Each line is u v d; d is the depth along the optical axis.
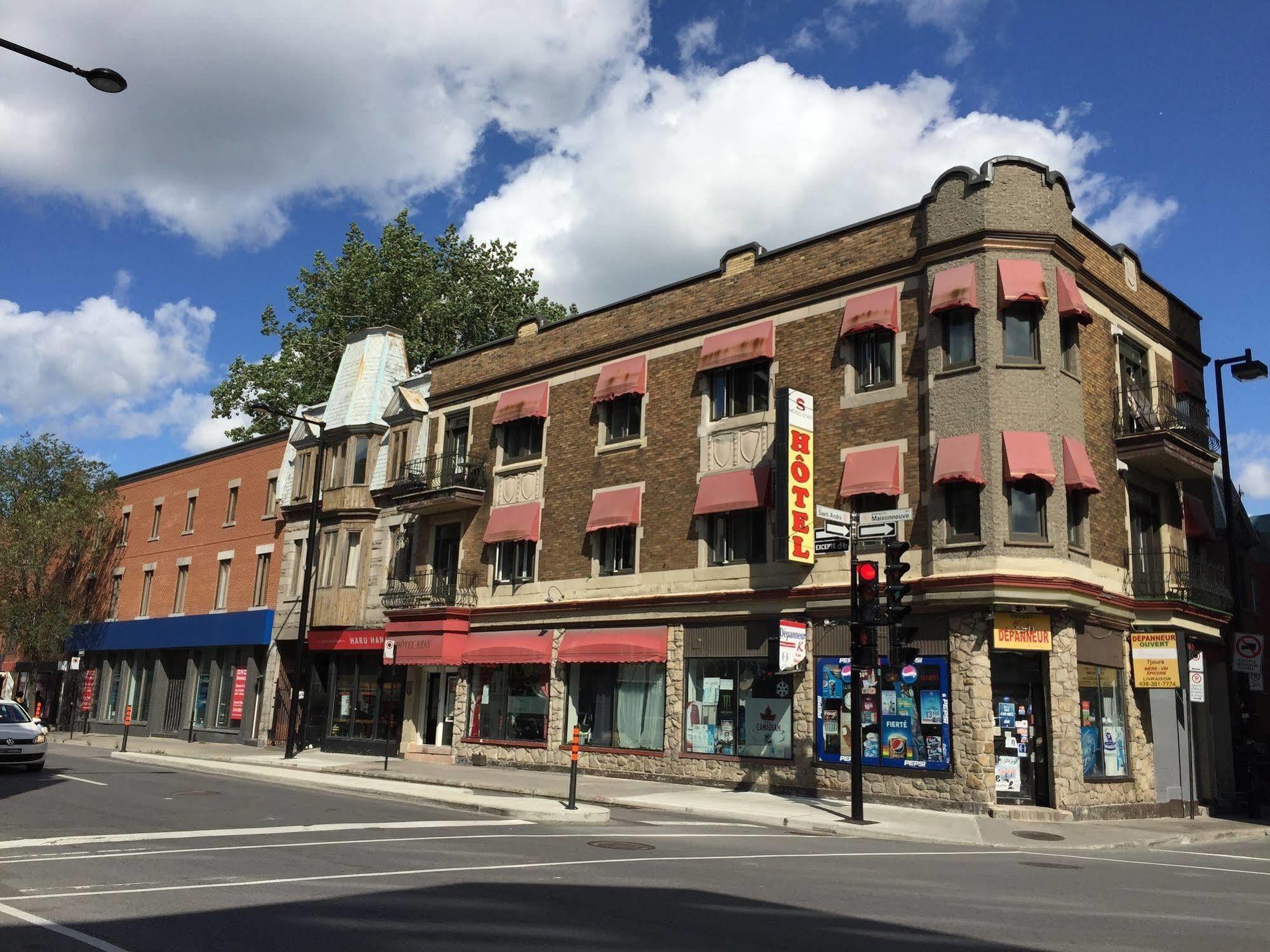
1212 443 25.22
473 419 31.25
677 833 15.20
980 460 19.64
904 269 21.80
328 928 7.73
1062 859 14.12
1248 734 24.75
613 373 26.88
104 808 15.75
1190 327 27.14
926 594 19.70
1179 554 23.80
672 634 24.30
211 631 38.44
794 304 23.61
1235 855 15.71
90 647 46.03
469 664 28.88
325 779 22.80
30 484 45.34
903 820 17.66
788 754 21.78
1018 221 20.53
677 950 7.37
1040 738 19.17
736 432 23.98
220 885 9.44
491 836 13.74
